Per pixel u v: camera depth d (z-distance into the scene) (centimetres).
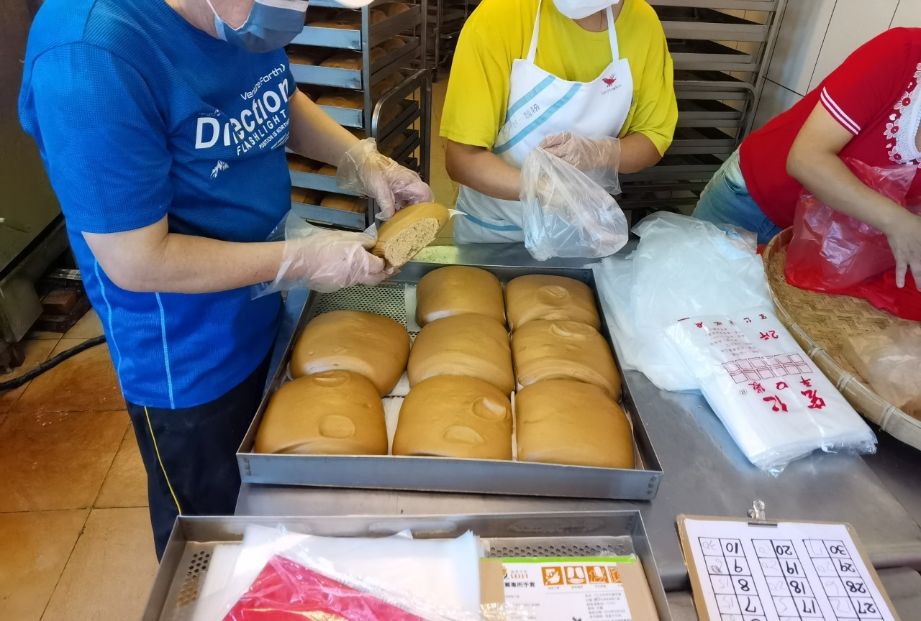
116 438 211
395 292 123
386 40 220
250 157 99
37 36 77
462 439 85
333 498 81
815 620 70
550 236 119
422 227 105
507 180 128
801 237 129
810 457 92
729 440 95
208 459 113
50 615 161
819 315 119
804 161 124
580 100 133
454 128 131
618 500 83
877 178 124
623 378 100
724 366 99
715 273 120
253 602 63
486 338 103
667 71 142
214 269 87
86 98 72
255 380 115
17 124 234
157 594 64
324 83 204
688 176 247
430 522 72
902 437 93
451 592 66
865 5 179
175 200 91
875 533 82
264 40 80
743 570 75
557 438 85
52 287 261
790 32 211
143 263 81
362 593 65
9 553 175
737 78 231
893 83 118
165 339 101
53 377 233
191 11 80
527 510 81
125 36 75
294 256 93
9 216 232
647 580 69
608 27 130
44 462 202
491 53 128
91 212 77
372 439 86
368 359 98
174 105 83
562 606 66
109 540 179
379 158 122
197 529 70
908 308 119
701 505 84
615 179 137
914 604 75
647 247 126
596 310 117
